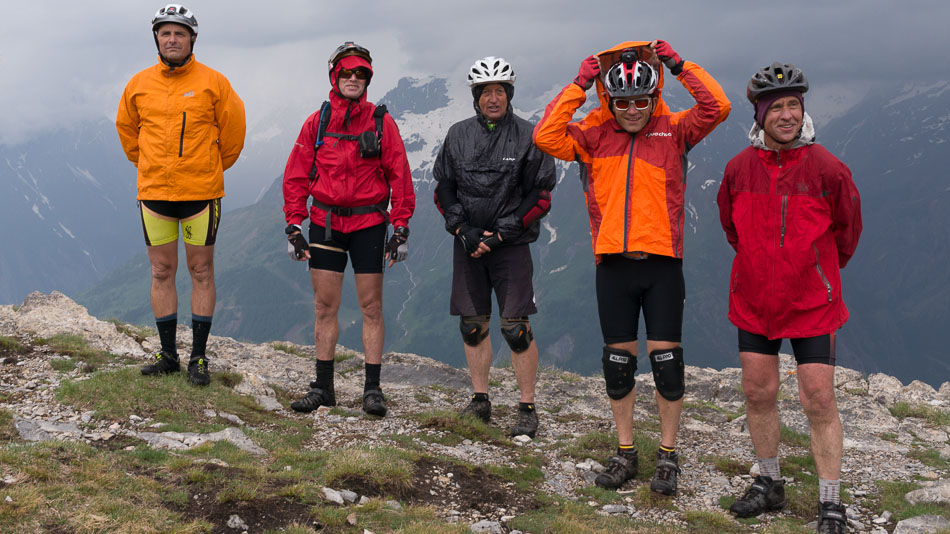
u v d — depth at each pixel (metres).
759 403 4.86
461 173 6.50
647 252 5.23
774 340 4.79
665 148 5.32
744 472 5.63
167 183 6.26
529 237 6.51
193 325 6.69
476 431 6.38
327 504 4.28
